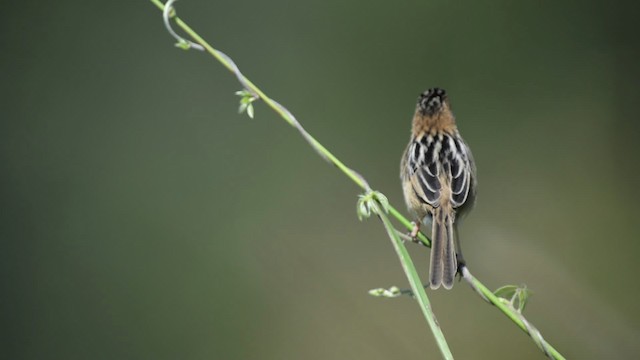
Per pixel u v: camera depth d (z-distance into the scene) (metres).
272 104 5.88
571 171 16.19
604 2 16.67
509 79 16.73
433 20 16.77
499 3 16.75
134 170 15.56
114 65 16.05
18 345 13.72
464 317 13.30
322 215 15.36
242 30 16.61
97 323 13.96
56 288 14.20
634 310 13.86
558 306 13.94
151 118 15.97
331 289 14.20
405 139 16.52
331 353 13.54
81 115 15.77
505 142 16.50
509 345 12.98
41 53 15.88
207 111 16.16
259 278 14.42
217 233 15.11
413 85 16.72
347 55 16.75
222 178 15.73
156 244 14.87
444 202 6.79
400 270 14.07
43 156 15.37
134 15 16.16
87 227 14.87
